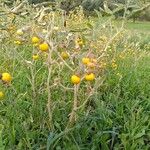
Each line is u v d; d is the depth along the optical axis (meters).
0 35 0.82
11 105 0.65
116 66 0.99
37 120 0.64
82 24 1.26
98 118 0.65
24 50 0.91
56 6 0.77
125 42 1.21
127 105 0.73
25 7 0.73
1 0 0.81
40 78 0.75
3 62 0.81
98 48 0.76
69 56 0.62
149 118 0.72
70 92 0.70
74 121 0.61
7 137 0.59
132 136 0.63
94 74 0.58
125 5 0.69
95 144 0.61
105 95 0.79
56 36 0.63
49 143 0.56
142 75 1.05
